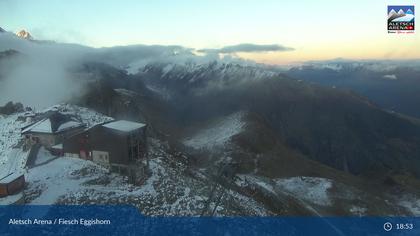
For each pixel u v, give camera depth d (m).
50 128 64.75
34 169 56.91
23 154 61.56
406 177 131.75
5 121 75.12
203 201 59.31
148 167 64.12
